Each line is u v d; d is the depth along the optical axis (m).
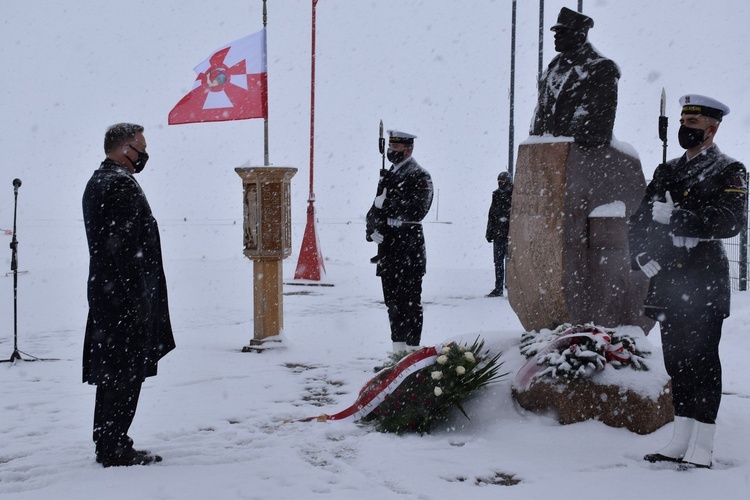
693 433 4.63
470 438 5.14
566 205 5.99
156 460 4.66
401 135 7.67
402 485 4.20
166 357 8.16
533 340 5.85
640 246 4.91
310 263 16.33
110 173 4.56
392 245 7.61
